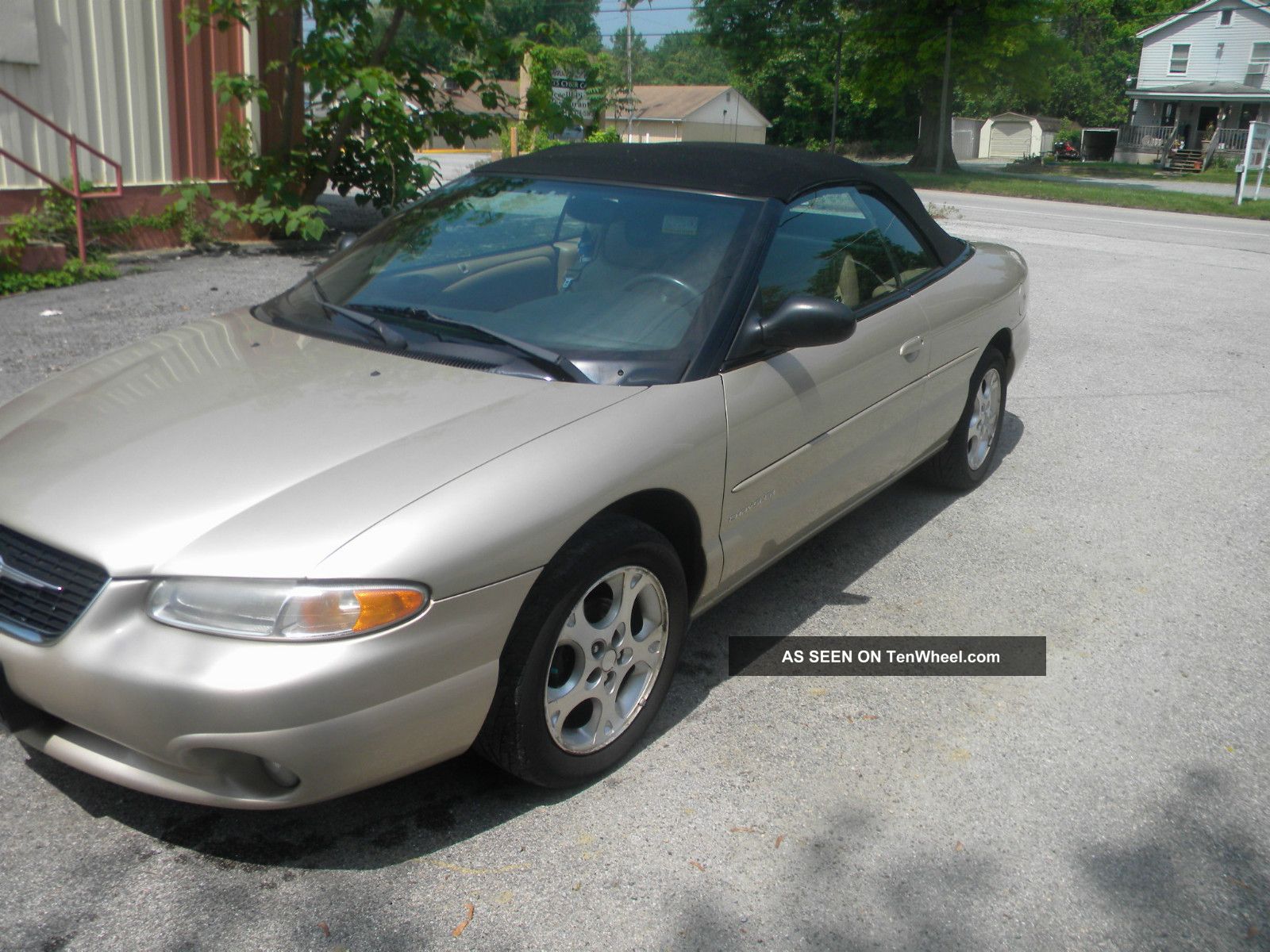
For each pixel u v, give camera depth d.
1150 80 55.56
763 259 3.37
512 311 3.29
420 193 12.68
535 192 3.80
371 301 3.46
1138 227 18.58
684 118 63.19
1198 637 3.80
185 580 2.23
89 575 2.30
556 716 2.69
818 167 3.93
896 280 4.17
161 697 2.19
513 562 2.44
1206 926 2.44
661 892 2.47
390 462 2.50
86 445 2.65
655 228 3.48
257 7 10.79
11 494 2.48
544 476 2.54
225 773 2.29
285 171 11.55
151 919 2.33
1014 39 36.75
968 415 4.83
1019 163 51.16
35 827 2.60
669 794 2.84
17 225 8.92
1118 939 2.39
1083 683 3.47
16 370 6.17
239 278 9.42
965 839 2.70
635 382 2.95
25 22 9.16
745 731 3.14
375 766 2.35
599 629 2.76
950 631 3.79
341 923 2.34
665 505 2.97
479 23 11.81
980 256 5.00
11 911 2.33
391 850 2.58
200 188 10.55
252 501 2.37
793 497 3.50
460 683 2.41
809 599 4.00
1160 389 7.09
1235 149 48.78
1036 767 3.01
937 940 2.37
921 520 4.80
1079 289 10.84
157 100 10.53
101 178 10.08
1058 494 5.15
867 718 3.23
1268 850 2.70
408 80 12.05
